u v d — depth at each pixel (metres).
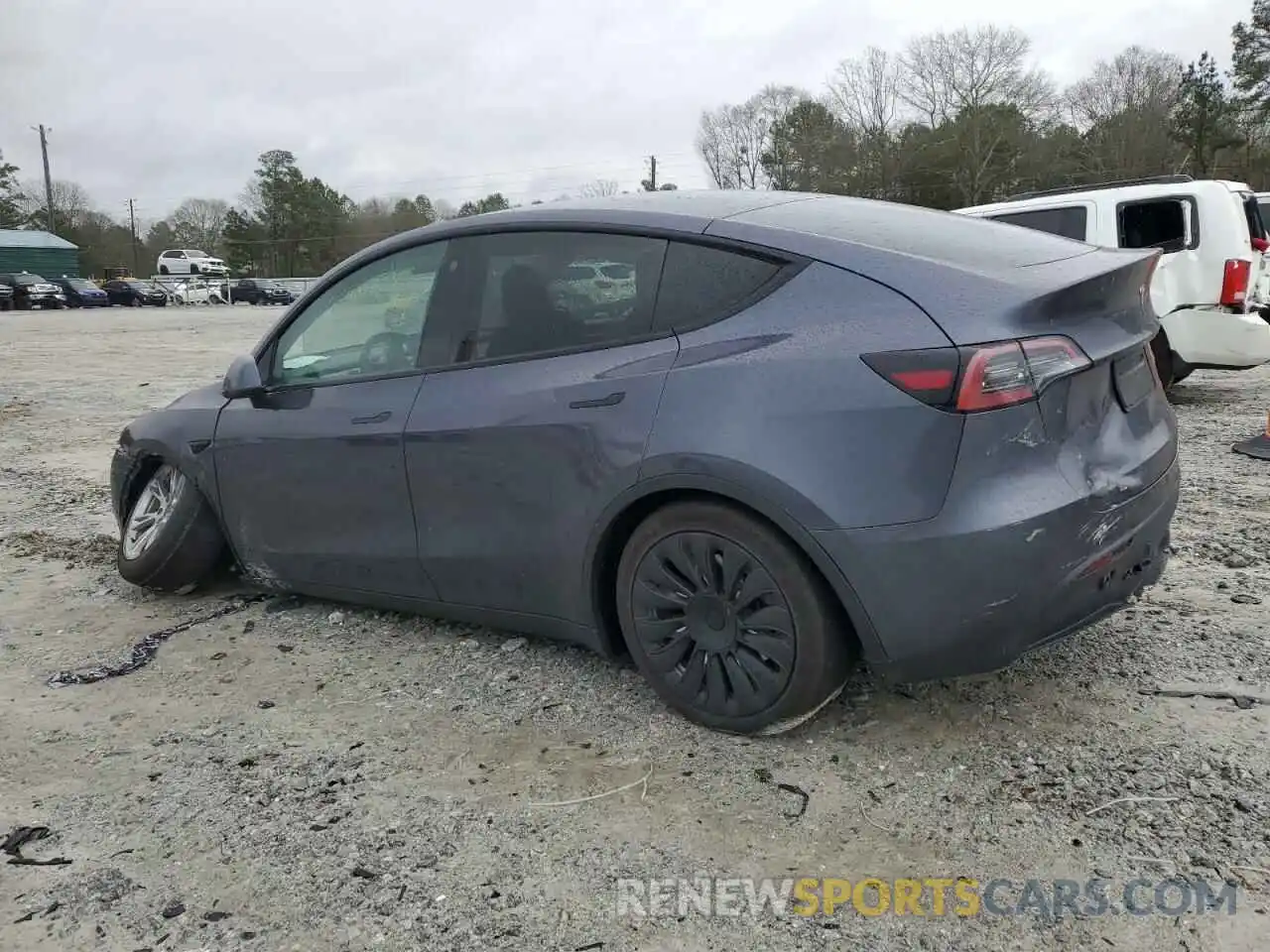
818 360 2.73
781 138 76.50
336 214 91.00
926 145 68.19
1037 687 3.27
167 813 2.79
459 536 3.50
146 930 2.31
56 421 10.31
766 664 2.90
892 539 2.62
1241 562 4.40
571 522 3.19
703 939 2.23
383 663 3.74
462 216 3.69
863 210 3.33
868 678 3.36
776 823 2.63
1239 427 7.62
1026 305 2.64
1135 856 2.43
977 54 67.19
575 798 2.79
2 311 44.31
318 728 3.26
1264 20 58.91
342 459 3.77
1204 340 8.28
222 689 3.58
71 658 3.91
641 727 3.15
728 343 2.91
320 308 4.00
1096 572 2.74
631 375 3.05
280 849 2.60
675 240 3.12
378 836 2.64
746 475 2.76
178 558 4.38
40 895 2.45
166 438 4.43
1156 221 8.50
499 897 2.39
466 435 3.38
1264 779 2.70
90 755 3.13
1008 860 2.44
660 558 3.06
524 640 3.87
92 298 48.94
